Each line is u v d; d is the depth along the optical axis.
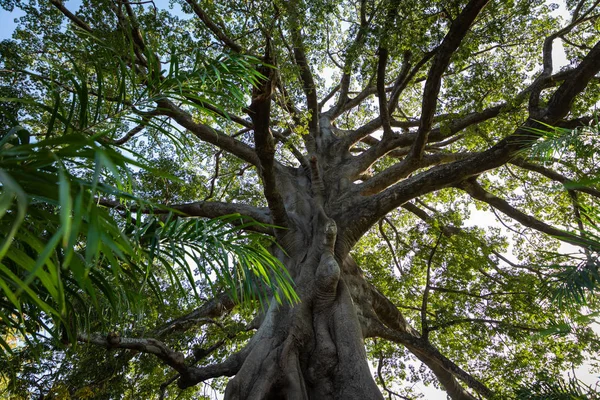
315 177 11.91
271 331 8.80
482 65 11.97
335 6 10.80
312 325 8.94
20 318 3.59
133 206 8.43
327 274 9.25
